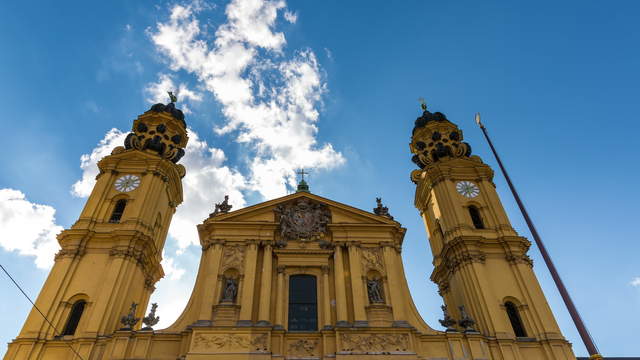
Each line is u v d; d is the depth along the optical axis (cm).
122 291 3034
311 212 3444
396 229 3359
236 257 3119
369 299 3006
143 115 4244
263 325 2719
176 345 2723
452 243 3509
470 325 2939
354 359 2619
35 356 2675
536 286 3309
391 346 2700
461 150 4281
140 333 2716
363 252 3219
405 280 3195
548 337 2964
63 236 3253
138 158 3822
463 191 3947
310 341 2748
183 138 4356
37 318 2833
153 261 3534
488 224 3703
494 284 3297
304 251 3173
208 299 2861
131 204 3550
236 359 2569
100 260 3177
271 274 3069
